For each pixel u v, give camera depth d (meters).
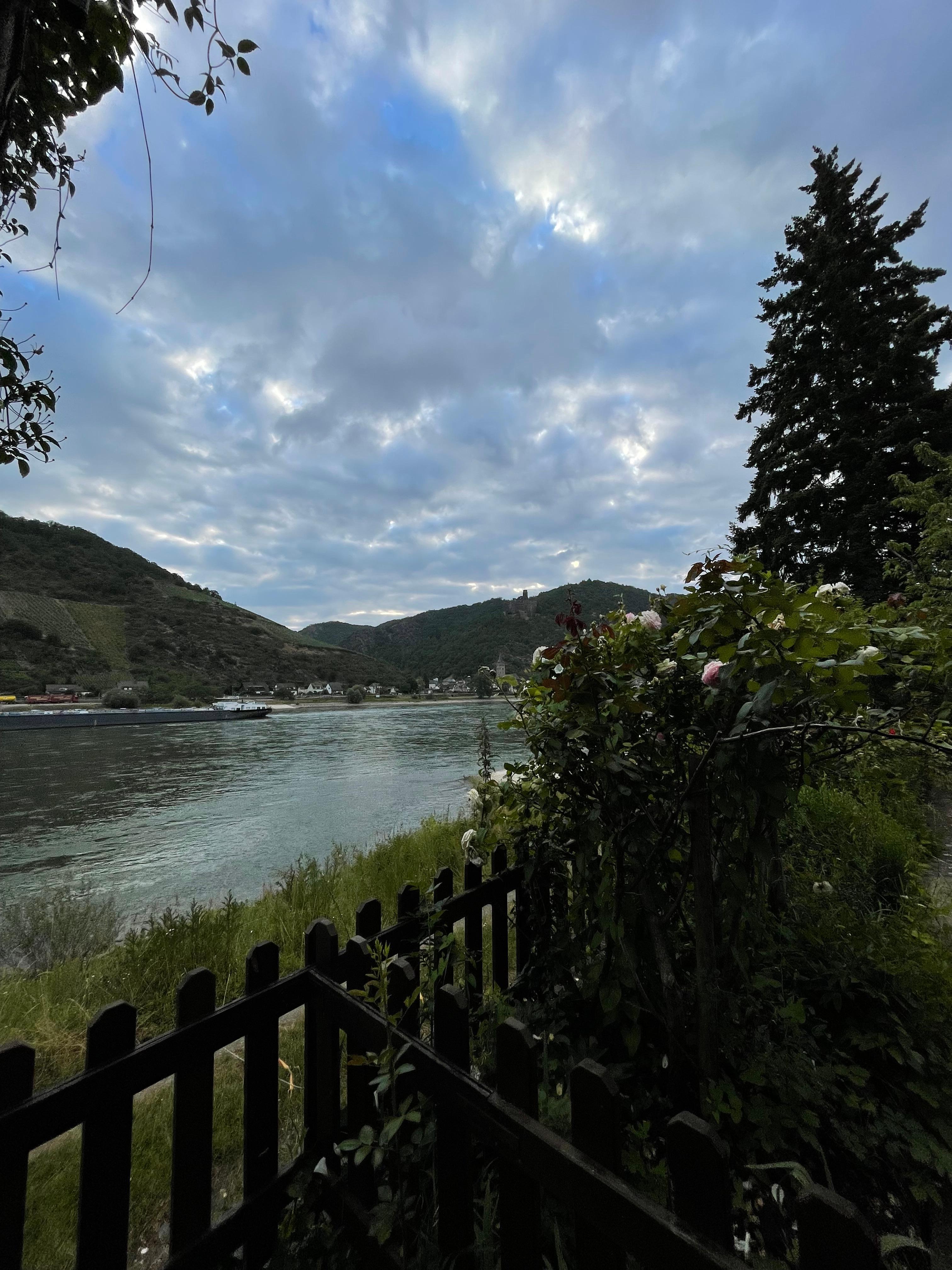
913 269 13.56
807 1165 1.42
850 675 1.15
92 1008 2.95
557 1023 1.66
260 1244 1.22
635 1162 1.31
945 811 4.51
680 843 1.65
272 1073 1.28
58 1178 1.74
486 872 4.63
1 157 1.00
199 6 1.54
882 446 12.16
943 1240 1.29
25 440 1.88
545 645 1.65
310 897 4.45
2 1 0.93
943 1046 1.63
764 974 1.74
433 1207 1.25
